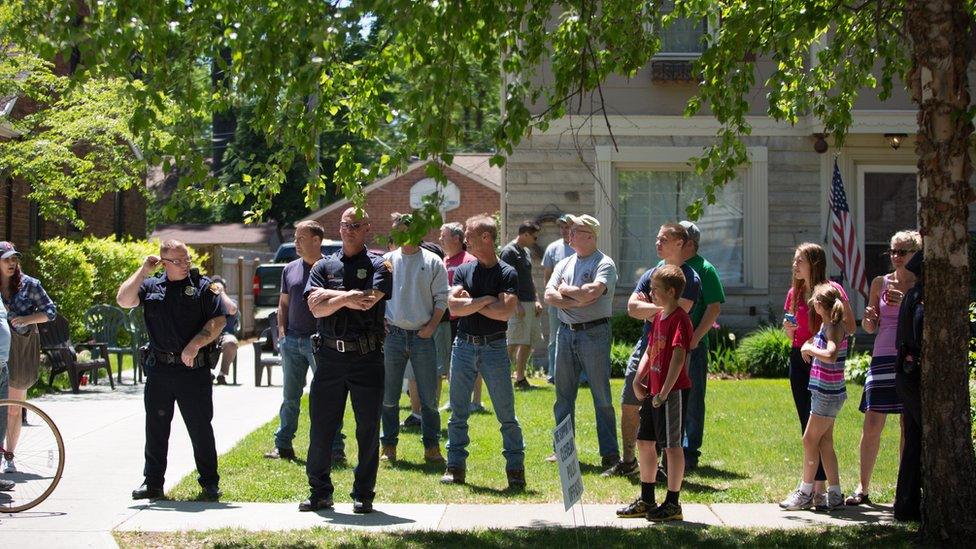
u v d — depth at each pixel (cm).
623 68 765
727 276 1706
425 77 578
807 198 1697
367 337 743
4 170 1702
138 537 675
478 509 764
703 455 953
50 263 1762
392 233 594
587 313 868
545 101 1662
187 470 898
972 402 812
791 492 805
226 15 647
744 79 795
